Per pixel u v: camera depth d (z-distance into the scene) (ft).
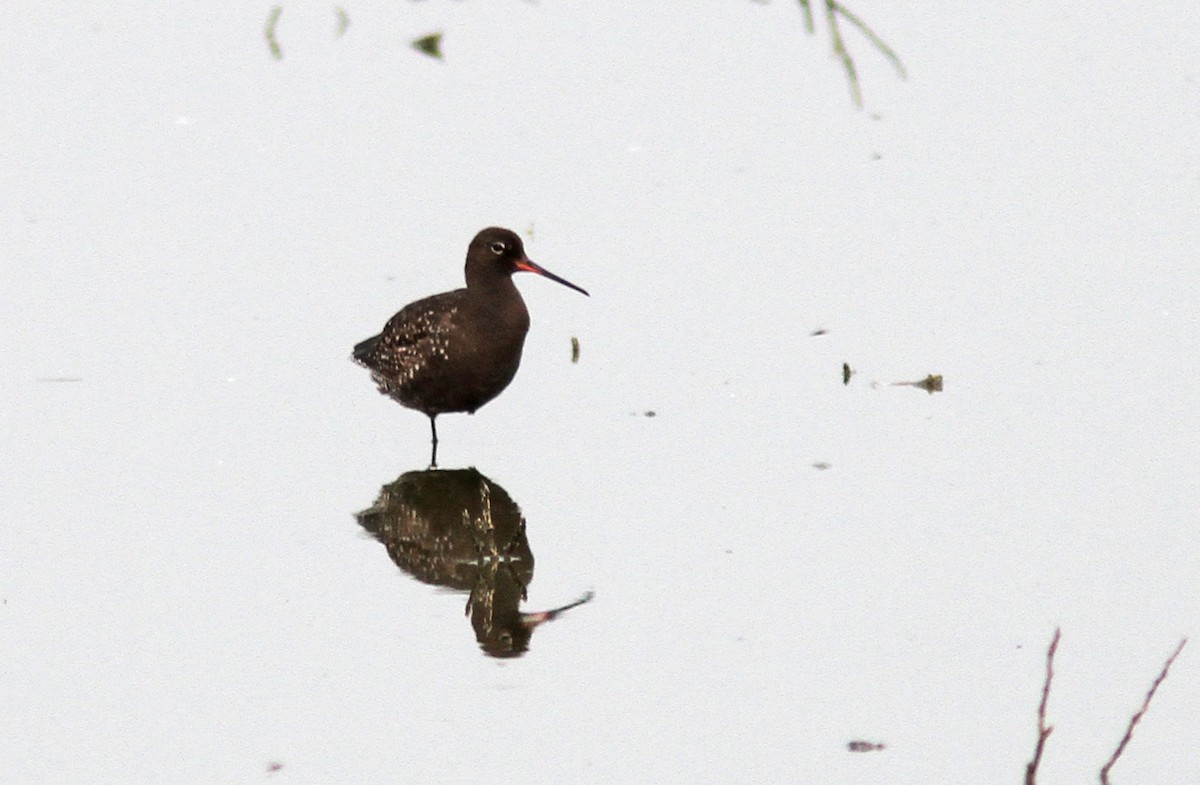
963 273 59.11
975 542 43.06
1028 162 67.00
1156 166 65.87
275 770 34.83
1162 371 51.67
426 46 79.10
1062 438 48.26
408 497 47.57
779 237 62.34
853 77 57.52
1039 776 33.37
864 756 34.45
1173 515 43.62
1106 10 81.35
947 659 37.88
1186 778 32.99
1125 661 37.35
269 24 80.74
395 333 51.31
